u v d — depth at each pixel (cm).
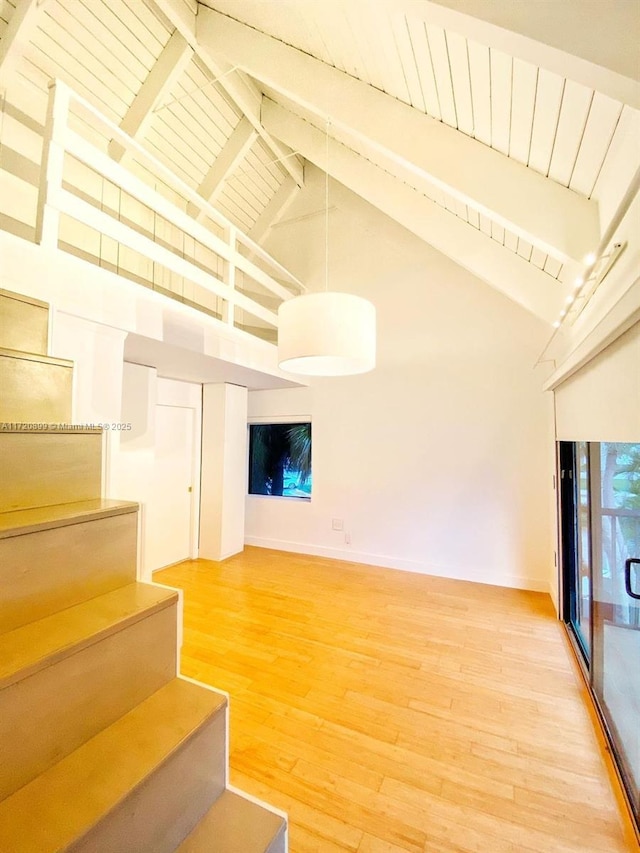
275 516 489
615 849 129
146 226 381
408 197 329
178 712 88
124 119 320
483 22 109
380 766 161
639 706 162
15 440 96
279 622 290
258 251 368
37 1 230
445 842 131
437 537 400
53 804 64
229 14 265
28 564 82
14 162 264
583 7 100
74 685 75
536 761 165
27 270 169
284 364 225
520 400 371
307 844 130
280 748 170
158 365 345
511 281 293
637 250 125
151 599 96
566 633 276
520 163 196
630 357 135
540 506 362
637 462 175
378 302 436
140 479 350
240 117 378
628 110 126
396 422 422
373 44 189
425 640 266
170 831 78
